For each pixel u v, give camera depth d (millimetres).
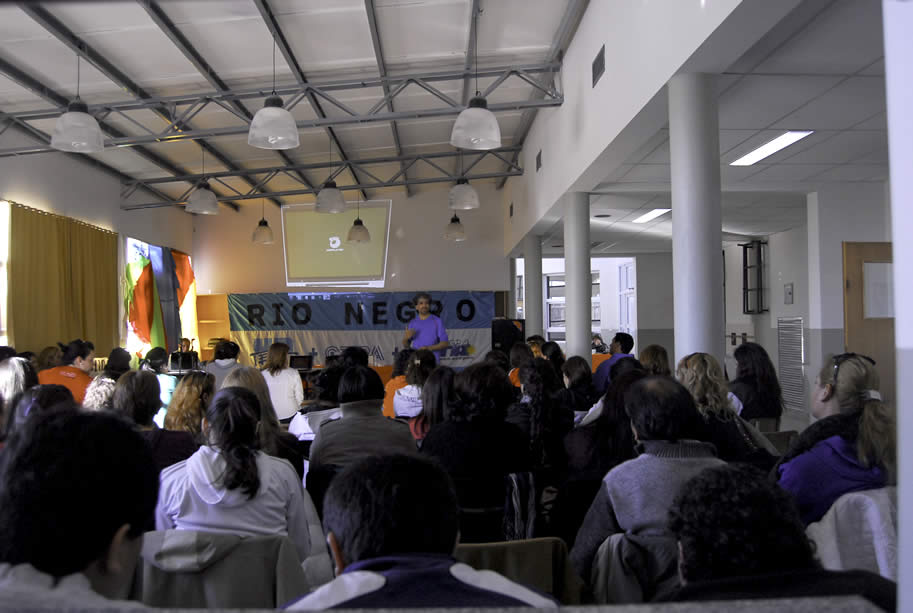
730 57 3236
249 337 11141
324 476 2084
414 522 790
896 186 537
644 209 7715
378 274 11492
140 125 6344
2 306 6336
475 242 11586
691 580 853
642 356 3369
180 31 5184
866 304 6504
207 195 7699
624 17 4312
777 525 818
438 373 2471
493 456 1942
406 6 5156
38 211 6859
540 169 7789
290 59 5688
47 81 5836
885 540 1390
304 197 11430
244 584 1416
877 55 3494
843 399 1750
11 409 2379
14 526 599
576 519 2084
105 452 638
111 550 646
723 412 2236
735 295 10633
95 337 7906
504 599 712
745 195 6977
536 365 2600
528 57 6309
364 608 685
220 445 1536
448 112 6199
